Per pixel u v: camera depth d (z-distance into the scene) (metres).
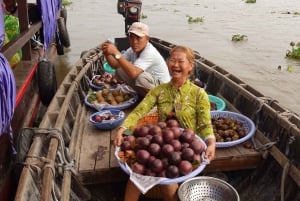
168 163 2.59
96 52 6.51
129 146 2.77
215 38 11.83
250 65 8.79
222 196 2.78
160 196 3.13
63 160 2.96
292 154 3.02
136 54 4.33
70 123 3.76
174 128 2.78
